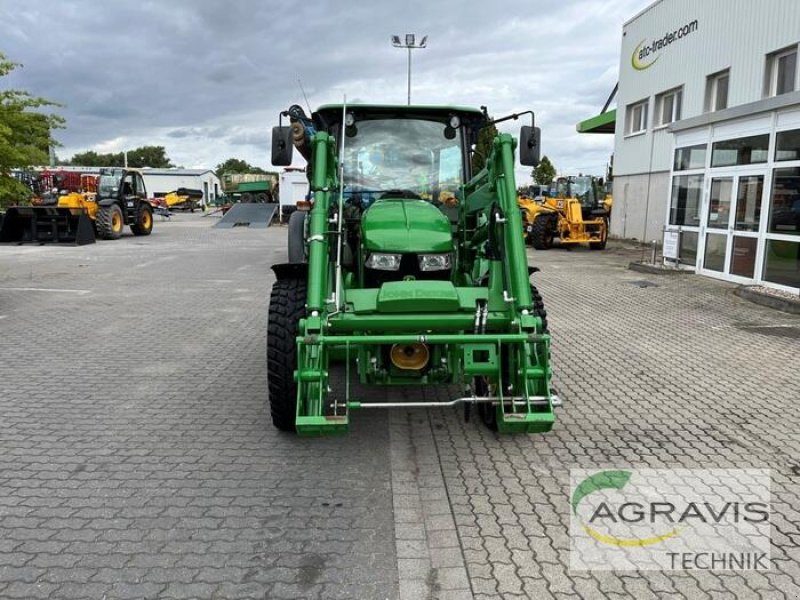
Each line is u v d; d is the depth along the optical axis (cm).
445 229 470
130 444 441
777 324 805
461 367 406
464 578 295
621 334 754
